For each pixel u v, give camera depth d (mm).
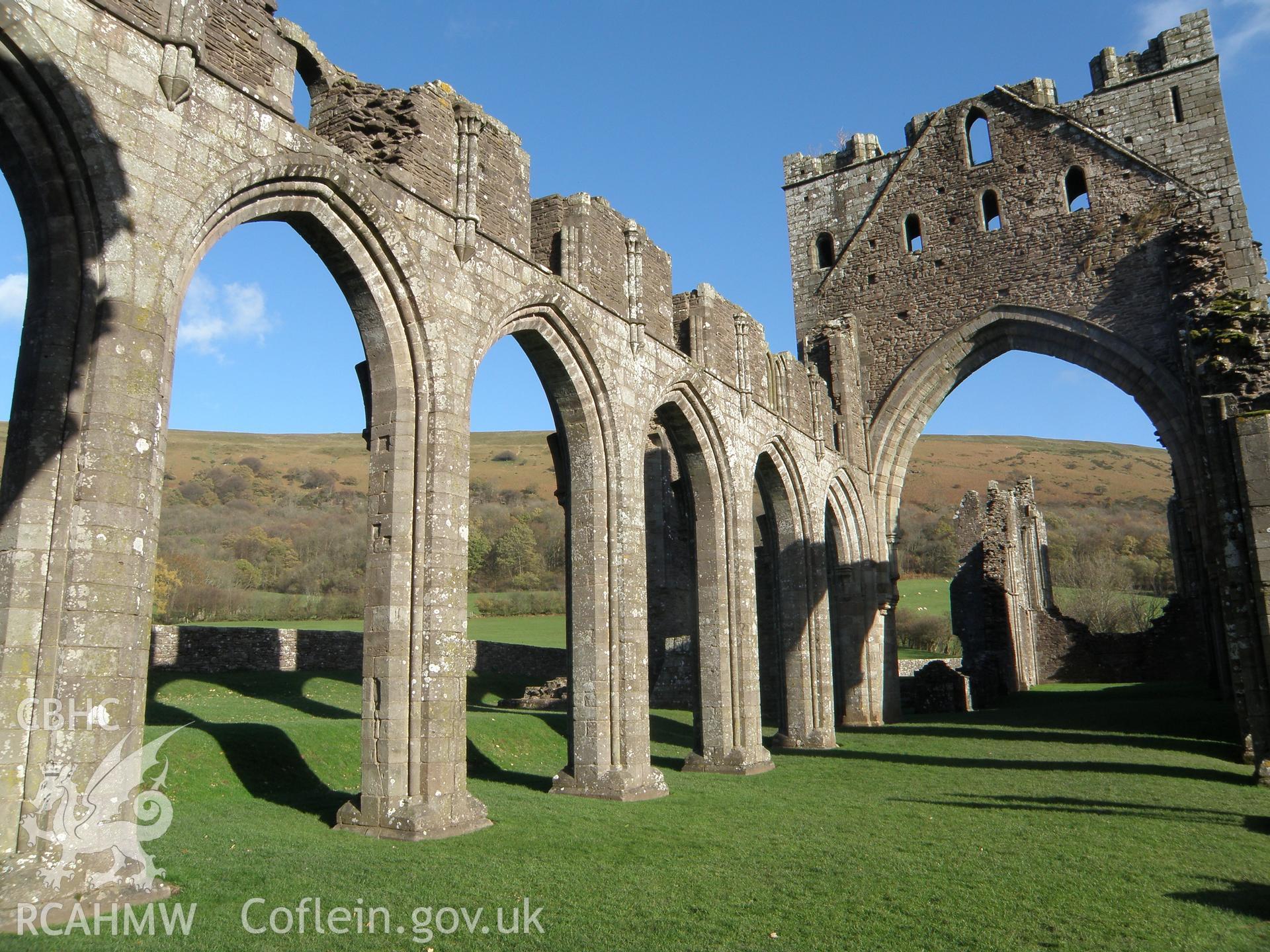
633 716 15203
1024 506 53125
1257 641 16172
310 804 13094
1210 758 18797
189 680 26797
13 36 7824
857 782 16547
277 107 10430
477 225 13109
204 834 10875
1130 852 10602
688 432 19078
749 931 7664
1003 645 41312
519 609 62812
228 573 62875
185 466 109562
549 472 117188
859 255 30516
